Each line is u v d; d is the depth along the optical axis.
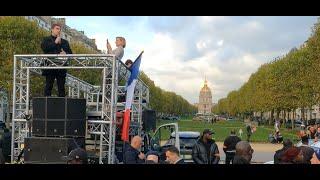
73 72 40.97
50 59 12.07
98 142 11.96
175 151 7.23
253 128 50.69
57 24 12.16
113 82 11.34
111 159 11.31
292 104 65.56
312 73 48.22
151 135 18.86
